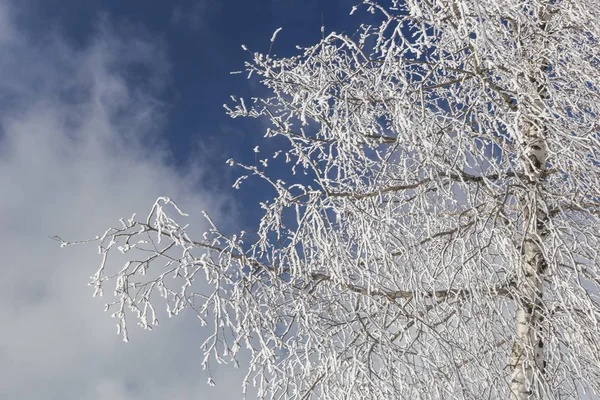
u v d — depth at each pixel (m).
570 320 3.20
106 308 2.98
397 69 3.17
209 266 3.03
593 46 3.39
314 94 3.17
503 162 3.88
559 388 3.45
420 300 3.10
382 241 3.10
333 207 3.36
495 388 3.10
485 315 3.21
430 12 2.93
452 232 3.52
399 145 3.28
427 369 3.01
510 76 3.14
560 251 3.20
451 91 3.88
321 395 3.20
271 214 3.30
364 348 3.19
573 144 3.16
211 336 2.93
